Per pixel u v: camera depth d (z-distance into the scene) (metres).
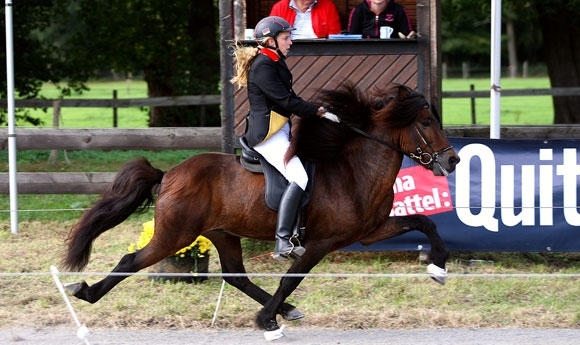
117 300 10.98
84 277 12.10
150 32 28.83
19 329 9.88
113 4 28.75
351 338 9.54
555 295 11.24
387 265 12.86
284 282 9.46
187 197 9.41
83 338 8.78
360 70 13.36
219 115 28.66
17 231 14.88
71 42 28.97
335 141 9.53
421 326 10.02
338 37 13.32
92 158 23.38
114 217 9.52
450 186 12.84
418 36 13.16
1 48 27.02
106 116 43.69
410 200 12.91
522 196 12.74
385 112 9.52
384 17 13.55
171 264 11.70
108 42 28.75
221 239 10.04
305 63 13.45
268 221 9.44
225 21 13.52
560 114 30.14
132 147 15.54
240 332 9.84
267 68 9.25
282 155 9.33
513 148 12.76
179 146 15.50
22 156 23.55
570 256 13.58
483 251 12.88
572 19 29.39
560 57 30.00
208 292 11.40
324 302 10.95
